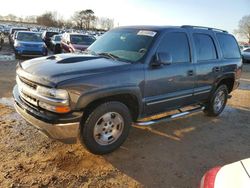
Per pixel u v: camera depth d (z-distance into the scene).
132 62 4.13
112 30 5.24
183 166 3.94
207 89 5.59
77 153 4.00
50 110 3.46
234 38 6.51
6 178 3.27
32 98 3.69
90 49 4.91
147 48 4.32
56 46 19.77
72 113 3.48
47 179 3.33
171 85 4.66
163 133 5.07
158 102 4.52
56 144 4.20
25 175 3.37
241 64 6.68
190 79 5.03
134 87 4.01
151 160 4.02
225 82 6.32
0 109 5.62
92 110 3.70
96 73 3.65
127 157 4.04
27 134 4.47
